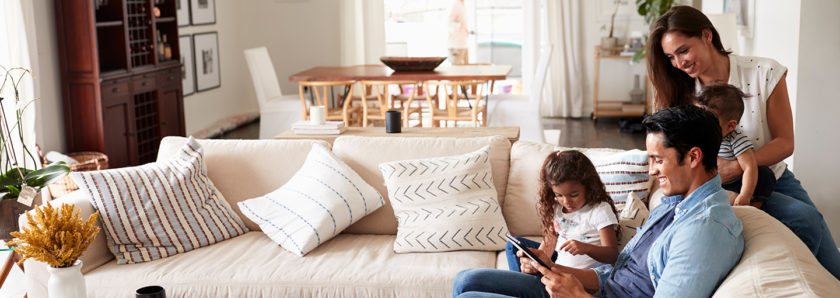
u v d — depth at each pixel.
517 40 9.11
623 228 2.59
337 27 8.98
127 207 2.97
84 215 2.95
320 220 3.00
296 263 2.85
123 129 5.78
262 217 3.12
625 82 8.80
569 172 2.38
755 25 5.33
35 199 3.23
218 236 3.11
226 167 3.37
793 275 1.56
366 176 3.28
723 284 1.65
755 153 2.58
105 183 3.00
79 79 5.41
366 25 8.96
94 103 5.45
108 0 5.73
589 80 8.94
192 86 7.86
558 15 8.68
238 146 3.42
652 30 2.64
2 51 4.76
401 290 2.67
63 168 3.46
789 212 2.58
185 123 7.15
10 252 2.92
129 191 3.01
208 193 3.22
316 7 8.95
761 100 2.62
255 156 3.37
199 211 3.12
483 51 9.20
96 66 5.38
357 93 8.60
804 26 3.92
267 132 6.98
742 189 2.48
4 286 3.74
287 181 3.33
